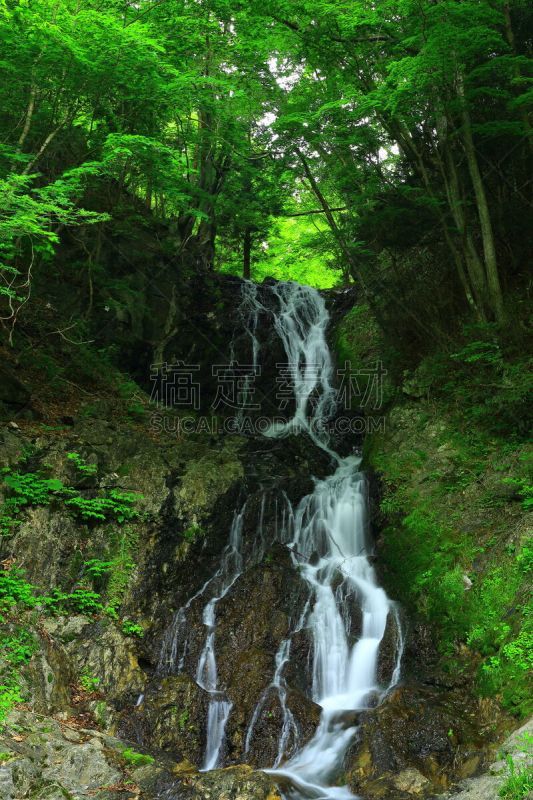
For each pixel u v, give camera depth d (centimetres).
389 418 1250
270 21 1230
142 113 1220
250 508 1116
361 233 1363
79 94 1096
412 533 1005
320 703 841
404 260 1432
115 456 1078
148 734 770
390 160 1493
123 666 837
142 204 1797
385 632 890
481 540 919
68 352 1322
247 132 1548
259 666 859
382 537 1062
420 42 1089
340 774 709
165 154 1210
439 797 582
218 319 1647
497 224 1255
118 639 859
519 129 1132
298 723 777
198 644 910
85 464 1028
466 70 1169
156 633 920
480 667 768
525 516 886
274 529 1120
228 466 1160
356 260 1512
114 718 768
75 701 768
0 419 1041
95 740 678
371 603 960
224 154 1758
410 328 1319
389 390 1334
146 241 1658
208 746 786
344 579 996
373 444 1249
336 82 1285
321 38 1215
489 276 1162
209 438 1318
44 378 1216
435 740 706
